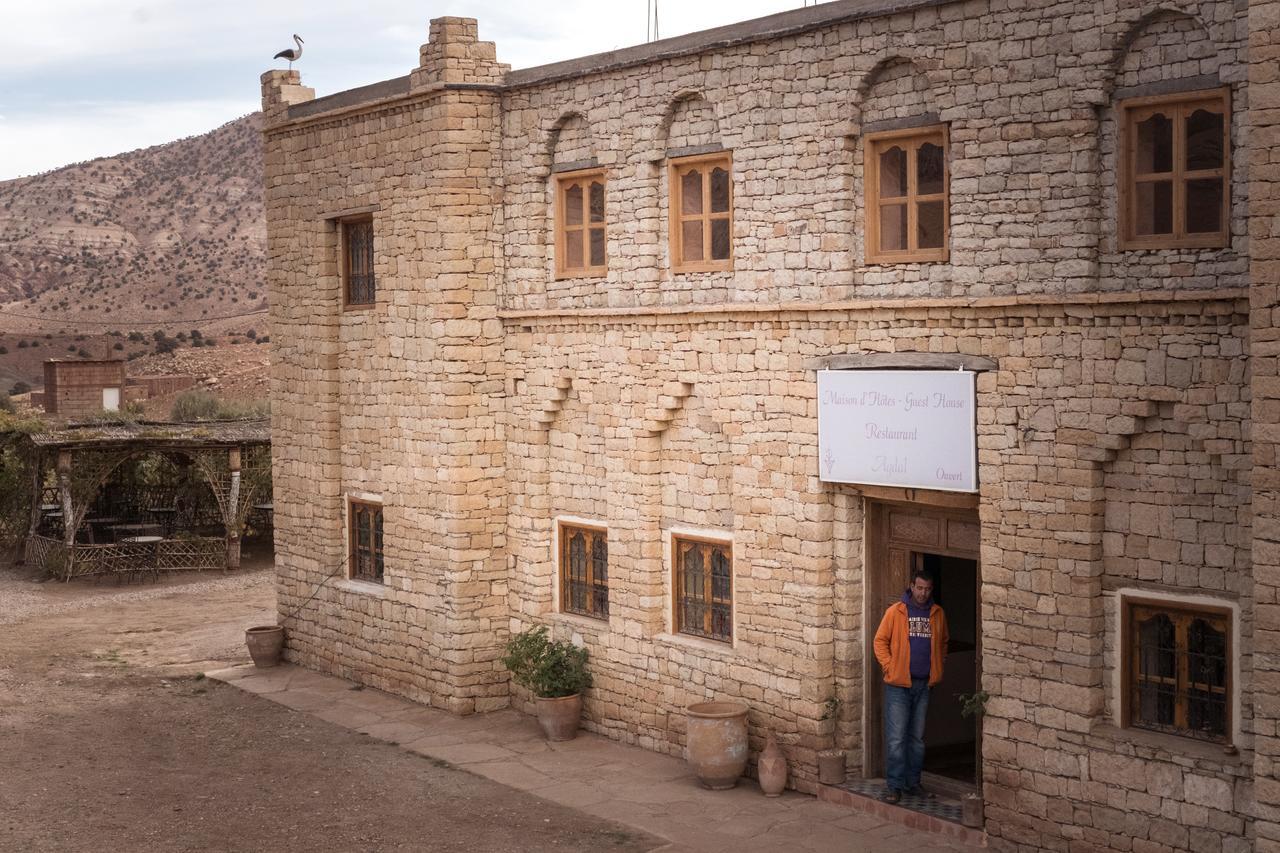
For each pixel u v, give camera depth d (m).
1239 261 10.73
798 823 13.30
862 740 14.08
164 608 26.69
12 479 33.16
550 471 17.36
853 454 13.38
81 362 59.44
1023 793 12.19
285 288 20.58
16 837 13.12
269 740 16.73
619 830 13.26
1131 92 11.41
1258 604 9.94
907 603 13.33
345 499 19.91
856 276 13.46
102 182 128.12
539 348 17.11
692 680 15.36
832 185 13.48
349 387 19.55
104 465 30.62
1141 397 11.27
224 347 88.75
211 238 116.88
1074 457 11.73
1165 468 11.30
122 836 13.23
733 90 14.41
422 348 17.81
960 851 12.41
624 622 16.17
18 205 124.06
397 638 18.70
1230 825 10.85
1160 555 11.37
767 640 14.45
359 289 19.48
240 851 12.85
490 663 17.80
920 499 13.15
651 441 15.77
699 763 14.30
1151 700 11.59
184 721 17.70
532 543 17.41
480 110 17.34
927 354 12.72
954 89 12.41
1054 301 11.70
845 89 13.30
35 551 31.75
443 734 16.86
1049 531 11.91
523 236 17.23
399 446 18.47
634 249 15.69
